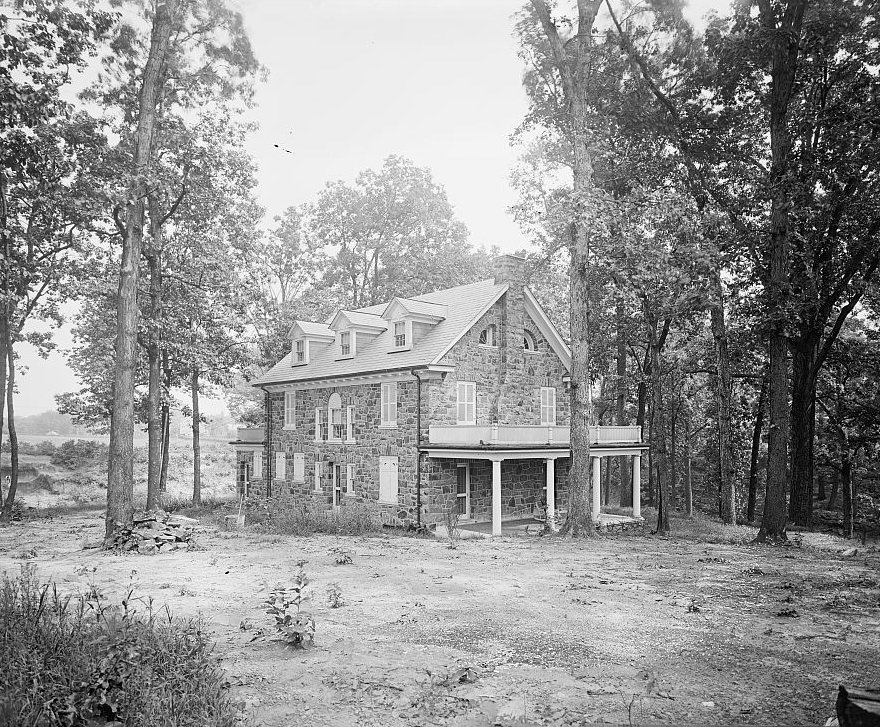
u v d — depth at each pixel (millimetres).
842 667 5949
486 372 27516
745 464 38312
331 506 30609
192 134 22875
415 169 50375
